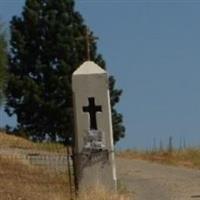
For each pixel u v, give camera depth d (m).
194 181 33.81
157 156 46.41
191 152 46.59
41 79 64.44
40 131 63.91
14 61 64.88
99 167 27.98
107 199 26.41
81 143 28.05
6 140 47.56
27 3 65.50
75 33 65.00
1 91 47.06
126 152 47.59
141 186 31.72
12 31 65.06
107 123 28.11
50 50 64.50
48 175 31.77
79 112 28.09
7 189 26.95
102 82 28.16
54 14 65.00
